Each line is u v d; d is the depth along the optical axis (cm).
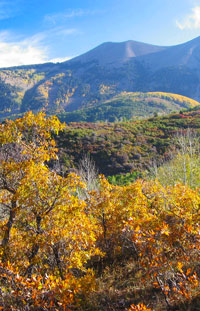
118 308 578
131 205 920
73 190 761
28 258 718
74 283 567
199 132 4416
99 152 4747
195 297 510
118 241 921
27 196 702
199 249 549
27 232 718
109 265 852
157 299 550
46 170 759
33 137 790
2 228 723
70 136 5328
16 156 757
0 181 718
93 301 624
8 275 538
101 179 1038
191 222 607
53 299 507
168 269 514
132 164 4247
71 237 675
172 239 566
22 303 506
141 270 699
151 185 966
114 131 6106
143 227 623
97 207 946
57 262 675
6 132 744
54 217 710
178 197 737
